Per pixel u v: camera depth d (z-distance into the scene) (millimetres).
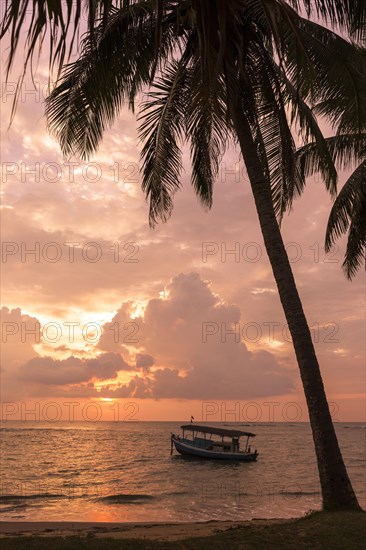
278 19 8852
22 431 169125
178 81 12461
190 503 28703
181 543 8555
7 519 23141
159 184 13531
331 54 11375
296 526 9531
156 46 5465
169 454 72562
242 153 12141
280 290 11602
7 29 3148
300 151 16875
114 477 45188
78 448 86938
